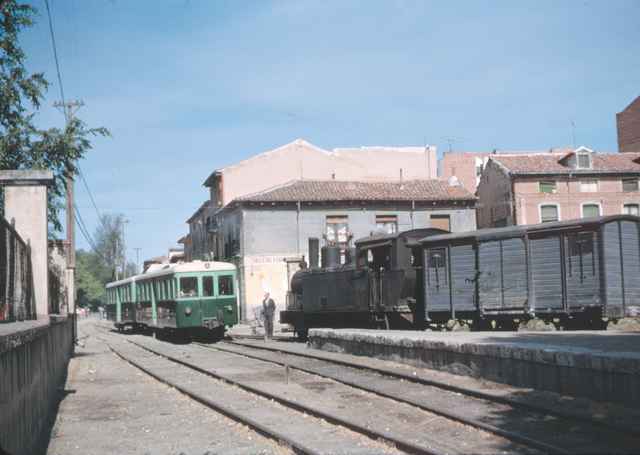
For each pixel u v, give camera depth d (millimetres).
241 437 9625
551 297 20172
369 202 47000
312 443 8812
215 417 11297
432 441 8672
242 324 45938
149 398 14070
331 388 14250
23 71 20172
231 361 21047
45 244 12586
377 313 24578
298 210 46344
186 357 23016
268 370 18188
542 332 18312
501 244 21328
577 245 19719
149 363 21516
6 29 19688
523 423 9523
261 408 11945
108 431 10609
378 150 56969
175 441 9609
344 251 29172
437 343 15273
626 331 17656
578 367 10844
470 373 14078
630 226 19984
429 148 57688
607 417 9352
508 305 21047
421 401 11805
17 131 19875
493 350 13180
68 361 23516
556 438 8523
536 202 48156
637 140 54812
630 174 48344
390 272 23766
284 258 46062
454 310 22469
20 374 7555
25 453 7934
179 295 31953
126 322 45938
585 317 19438
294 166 54125
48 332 12352
